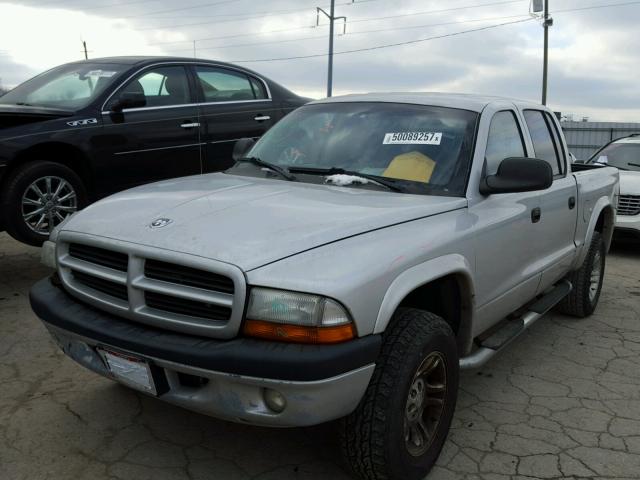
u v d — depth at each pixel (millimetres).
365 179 3332
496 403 3713
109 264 2684
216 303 2346
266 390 2330
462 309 3188
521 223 3654
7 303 5125
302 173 3523
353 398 2402
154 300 2514
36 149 5359
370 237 2609
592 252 5234
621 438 3324
